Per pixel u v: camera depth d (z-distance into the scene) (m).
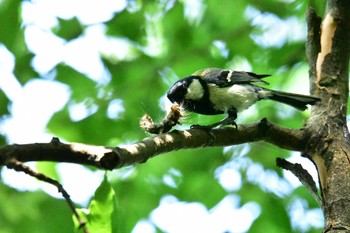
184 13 12.71
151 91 12.50
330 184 6.22
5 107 11.63
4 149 4.19
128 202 11.80
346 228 5.79
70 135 11.97
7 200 9.70
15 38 11.48
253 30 12.70
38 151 4.29
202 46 12.81
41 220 9.70
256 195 11.38
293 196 11.38
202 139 5.96
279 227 11.03
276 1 12.57
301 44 12.11
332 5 7.54
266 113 11.98
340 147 6.49
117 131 12.05
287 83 11.62
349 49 7.38
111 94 12.48
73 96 12.41
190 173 12.21
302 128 6.77
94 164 4.46
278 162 6.61
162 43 13.14
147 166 12.20
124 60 12.83
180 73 12.74
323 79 7.21
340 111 6.90
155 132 6.61
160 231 11.78
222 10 12.74
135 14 12.45
